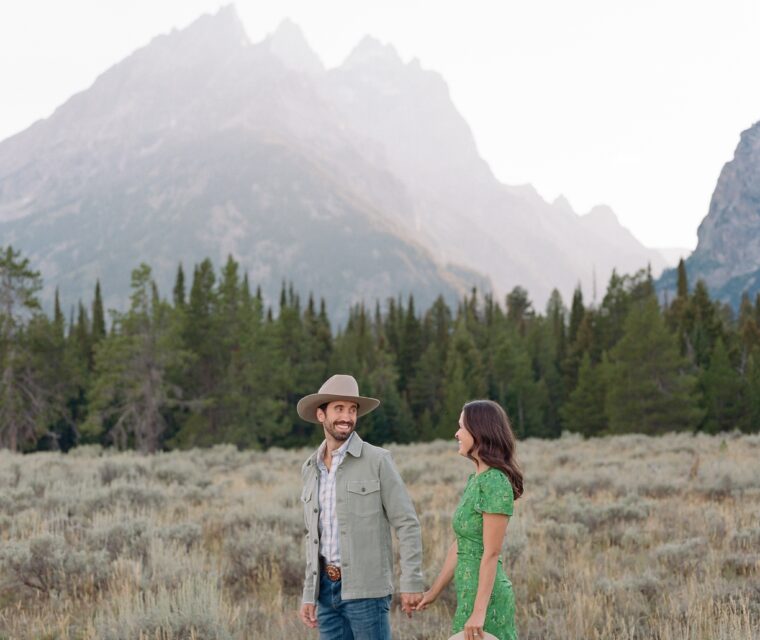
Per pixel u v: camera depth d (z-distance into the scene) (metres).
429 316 122.88
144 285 55.97
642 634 5.75
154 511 11.12
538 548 8.45
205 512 11.24
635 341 48.19
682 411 46.66
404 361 93.44
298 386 70.75
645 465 17.80
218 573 7.42
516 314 122.06
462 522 4.19
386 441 69.75
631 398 47.81
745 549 8.65
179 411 64.12
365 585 4.22
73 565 7.38
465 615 4.14
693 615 5.93
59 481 14.31
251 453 32.03
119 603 6.13
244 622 6.13
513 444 4.19
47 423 59.72
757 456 20.31
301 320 87.50
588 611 6.16
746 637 5.08
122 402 57.50
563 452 25.64
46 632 5.96
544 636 5.89
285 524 9.91
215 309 66.25
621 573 7.65
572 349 78.50
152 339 56.09
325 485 4.43
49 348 60.19
